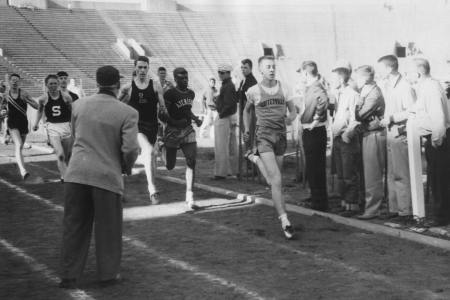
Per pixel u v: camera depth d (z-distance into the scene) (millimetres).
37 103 10695
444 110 6816
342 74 7703
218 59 51125
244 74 10938
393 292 4840
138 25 53406
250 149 7316
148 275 5469
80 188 5066
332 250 6199
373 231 6988
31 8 51500
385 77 7406
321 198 8156
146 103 8617
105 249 5141
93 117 5156
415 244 6352
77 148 5152
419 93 6793
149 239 6879
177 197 9703
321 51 47188
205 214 8289
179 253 6230
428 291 4852
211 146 18906
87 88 42312
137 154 5230
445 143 6879
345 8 45781
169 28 53625
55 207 8945
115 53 48719
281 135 7070
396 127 7098
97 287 5141
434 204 7023
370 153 7371
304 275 5363
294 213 8203
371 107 7227
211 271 5547
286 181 11023
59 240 6941
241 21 54219
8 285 5223
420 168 6961
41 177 12164
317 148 8070
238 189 10258
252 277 5340
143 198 9648
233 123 12031
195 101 39656
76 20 51719
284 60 49625
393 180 7426
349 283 5102
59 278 5418
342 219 7500
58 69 44688
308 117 8047
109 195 5090
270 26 53156
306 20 50219
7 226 7715
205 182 11188
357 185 7734
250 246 6453
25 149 18250
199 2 56531
